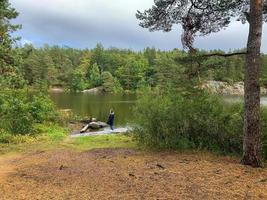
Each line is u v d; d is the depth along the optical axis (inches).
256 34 413.7
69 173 397.7
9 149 603.8
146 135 565.0
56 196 314.2
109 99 2856.8
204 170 395.2
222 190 319.0
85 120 1311.5
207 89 575.8
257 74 419.2
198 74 551.5
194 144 543.8
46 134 804.6
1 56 891.4
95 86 4426.7
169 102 561.3
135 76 4389.8
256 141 423.5
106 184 344.8
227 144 524.1
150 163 440.1
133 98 3026.6
